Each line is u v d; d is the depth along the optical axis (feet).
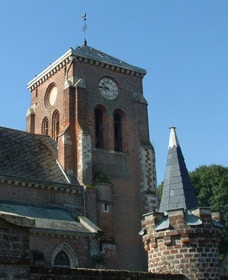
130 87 162.81
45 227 106.63
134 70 164.04
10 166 126.72
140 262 142.20
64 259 108.99
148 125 161.07
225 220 207.10
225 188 216.54
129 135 156.04
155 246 52.29
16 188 121.60
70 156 139.03
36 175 129.08
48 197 126.72
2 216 34.63
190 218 51.24
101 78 156.04
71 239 110.63
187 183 56.70
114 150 151.53
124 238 141.69
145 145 156.35
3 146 133.08
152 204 149.18
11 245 35.09
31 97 172.45
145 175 152.15
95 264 112.27
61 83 154.81
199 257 49.80
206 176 221.66
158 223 52.95
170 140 60.13
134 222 145.79
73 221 120.06
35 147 141.18
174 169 57.72
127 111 158.92
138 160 154.71
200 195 218.38
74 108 145.38
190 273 49.49
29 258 36.11
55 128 156.25
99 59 155.74
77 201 131.54
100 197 136.46
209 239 50.67
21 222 35.78
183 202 54.80
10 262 34.76
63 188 129.90
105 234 132.77
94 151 145.89
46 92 162.71
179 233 50.49
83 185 134.10
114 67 159.43
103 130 152.76
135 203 148.56
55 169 136.46
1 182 119.44
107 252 130.11
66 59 152.66
